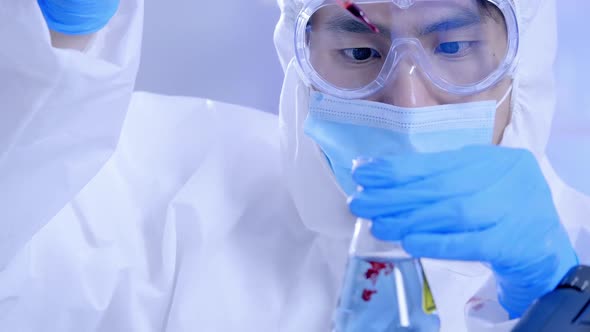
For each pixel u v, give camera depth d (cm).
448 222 97
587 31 192
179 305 145
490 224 99
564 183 181
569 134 200
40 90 121
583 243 151
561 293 91
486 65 137
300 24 141
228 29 196
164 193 159
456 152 103
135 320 144
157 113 173
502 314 116
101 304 144
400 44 134
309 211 154
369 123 139
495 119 143
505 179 103
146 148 166
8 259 130
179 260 151
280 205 163
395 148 137
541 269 104
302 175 153
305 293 149
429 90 136
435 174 99
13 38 117
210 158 164
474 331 113
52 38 130
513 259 102
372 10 136
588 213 166
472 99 137
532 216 104
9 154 123
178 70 199
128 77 130
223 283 149
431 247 93
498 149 106
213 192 159
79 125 126
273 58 198
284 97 158
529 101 148
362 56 145
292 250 156
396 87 136
